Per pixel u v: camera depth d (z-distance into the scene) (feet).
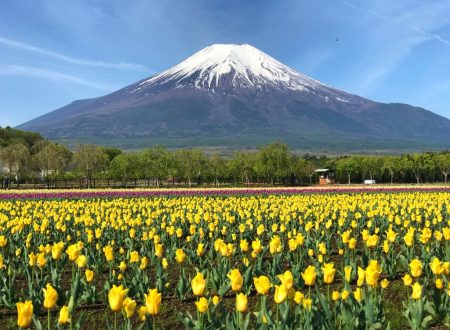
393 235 46.70
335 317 27.99
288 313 25.00
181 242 65.62
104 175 283.18
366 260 44.32
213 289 40.22
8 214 93.35
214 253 52.85
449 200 115.96
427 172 361.51
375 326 26.99
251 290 42.52
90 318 35.81
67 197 136.26
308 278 27.63
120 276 38.42
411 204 100.37
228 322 24.93
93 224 74.90
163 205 109.29
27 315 21.24
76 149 273.95
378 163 364.17
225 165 335.67
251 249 60.85
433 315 32.73
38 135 531.09
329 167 426.92
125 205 107.45
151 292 23.84
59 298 34.78
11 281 38.52
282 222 76.54
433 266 32.96
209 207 95.25
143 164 271.28
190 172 282.56
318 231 66.23
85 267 49.75
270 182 341.21
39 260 36.63
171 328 34.12
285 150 322.96
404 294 41.24
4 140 432.25
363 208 90.89
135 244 58.85
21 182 295.48
